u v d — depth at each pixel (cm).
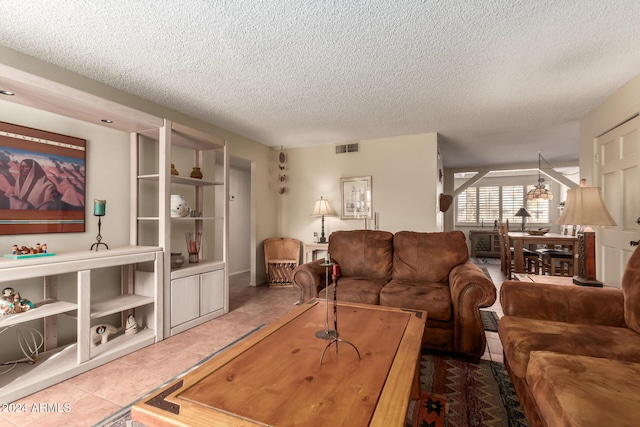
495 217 855
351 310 198
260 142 482
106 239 265
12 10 167
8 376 186
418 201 434
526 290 186
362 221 466
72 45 204
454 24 184
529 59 226
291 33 193
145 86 270
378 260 321
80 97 206
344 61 229
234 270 579
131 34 192
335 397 101
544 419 107
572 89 280
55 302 211
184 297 281
